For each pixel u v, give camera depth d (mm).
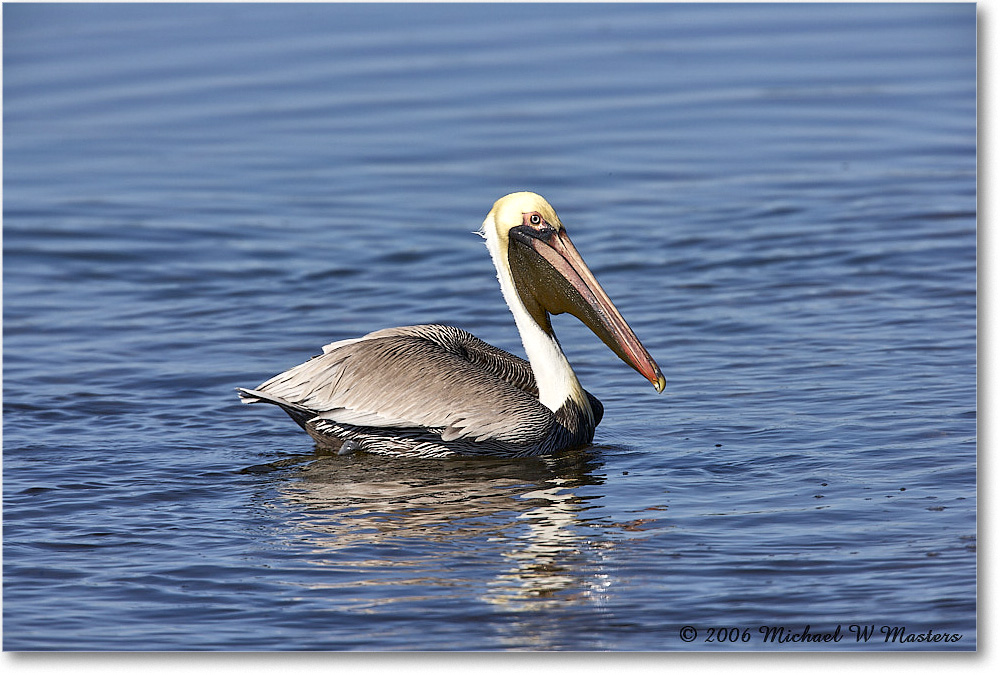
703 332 15930
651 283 17906
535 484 11555
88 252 19594
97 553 9945
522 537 10172
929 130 24859
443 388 12281
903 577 9125
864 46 30406
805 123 25562
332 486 11586
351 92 27734
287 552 9945
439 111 26625
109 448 12562
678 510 10672
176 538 10258
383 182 23000
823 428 12578
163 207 21703
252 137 25438
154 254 19562
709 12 33562
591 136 25141
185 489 11469
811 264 18344
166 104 27219
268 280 18469
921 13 32906
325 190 22641
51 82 28484
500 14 33406
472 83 28234
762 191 21938
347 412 12250
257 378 14742
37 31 32125
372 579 9406
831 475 11320
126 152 24703
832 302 16797
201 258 19391
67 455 12305
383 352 12508
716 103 26859
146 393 14227
